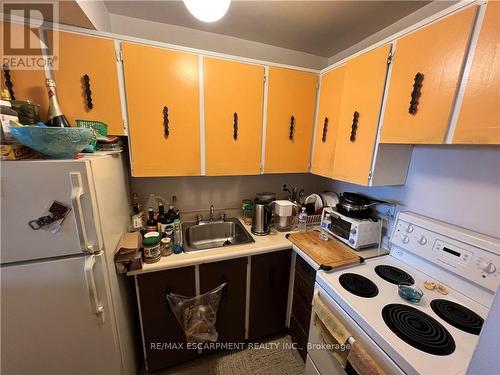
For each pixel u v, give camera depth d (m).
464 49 0.78
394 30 1.42
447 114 0.84
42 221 0.78
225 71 1.38
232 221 1.87
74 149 0.81
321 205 1.84
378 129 1.15
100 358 0.99
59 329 0.90
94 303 0.90
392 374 0.74
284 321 1.68
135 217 1.42
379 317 0.87
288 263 1.56
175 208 1.69
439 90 0.86
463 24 0.78
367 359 0.79
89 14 1.02
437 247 1.08
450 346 0.75
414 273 1.18
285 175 2.11
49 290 0.85
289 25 1.49
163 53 1.24
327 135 1.56
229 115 1.45
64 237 0.82
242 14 1.37
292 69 1.55
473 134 0.77
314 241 1.50
